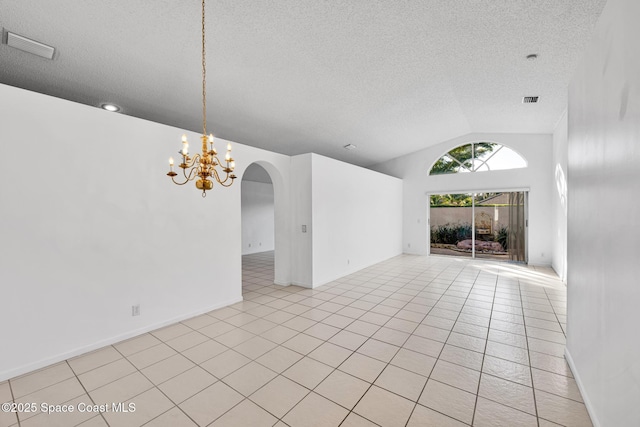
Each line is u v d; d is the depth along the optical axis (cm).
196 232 366
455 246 820
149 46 299
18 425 180
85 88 363
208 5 256
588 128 194
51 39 273
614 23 150
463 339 297
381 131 648
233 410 193
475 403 198
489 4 271
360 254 652
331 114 527
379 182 740
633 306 129
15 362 234
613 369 150
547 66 372
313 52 342
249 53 330
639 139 124
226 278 405
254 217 975
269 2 261
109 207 288
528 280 545
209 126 515
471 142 754
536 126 632
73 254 265
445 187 805
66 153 260
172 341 296
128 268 303
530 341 292
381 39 326
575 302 227
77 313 268
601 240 170
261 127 546
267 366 248
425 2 270
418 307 397
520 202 716
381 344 288
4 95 229
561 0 258
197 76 362
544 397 203
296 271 522
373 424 179
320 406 196
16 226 234
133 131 307
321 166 523
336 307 398
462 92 479
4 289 229
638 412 123
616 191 149
